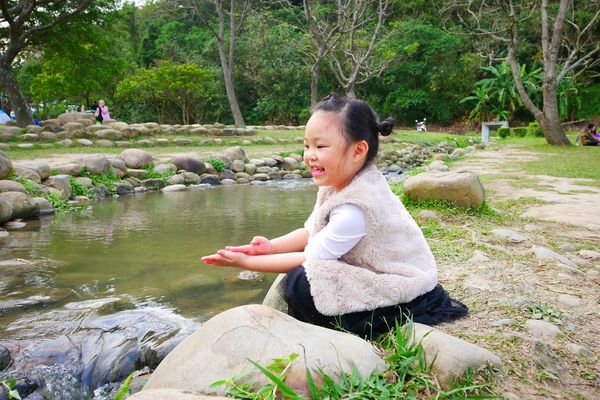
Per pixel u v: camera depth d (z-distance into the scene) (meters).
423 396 1.47
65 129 13.24
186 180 9.48
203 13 31.91
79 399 2.16
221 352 1.48
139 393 1.32
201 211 6.38
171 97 26.23
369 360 1.56
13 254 4.17
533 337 1.88
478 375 1.58
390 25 24.41
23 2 14.79
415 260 1.91
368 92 32.22
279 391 1.37
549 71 14.00
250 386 1.37
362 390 1.41
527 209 4.84
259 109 29.80
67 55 16.94
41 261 3.94
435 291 2.02
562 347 1.83
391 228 1.83
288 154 12.34
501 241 3.42
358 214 1.77
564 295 2.34
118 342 2.45
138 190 8.55
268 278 3.45
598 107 30.34
